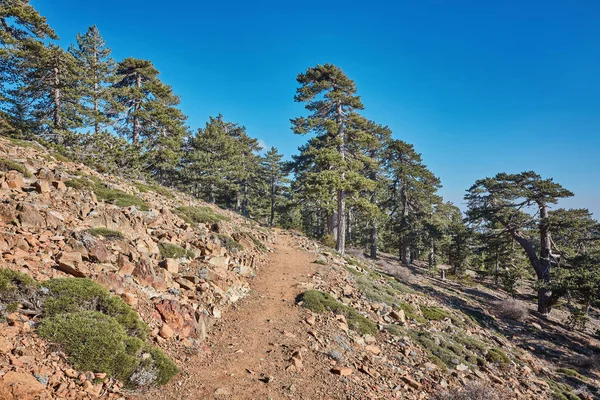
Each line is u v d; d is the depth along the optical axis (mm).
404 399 8070
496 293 36344
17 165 11453
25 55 22844
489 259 35656
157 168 38125
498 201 32188
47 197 10375
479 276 44438
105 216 10805
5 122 21906
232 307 10906
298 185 40000
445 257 47688
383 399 7707
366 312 13320
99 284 7074
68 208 10398
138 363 5918
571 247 31578
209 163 43156
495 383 11383
